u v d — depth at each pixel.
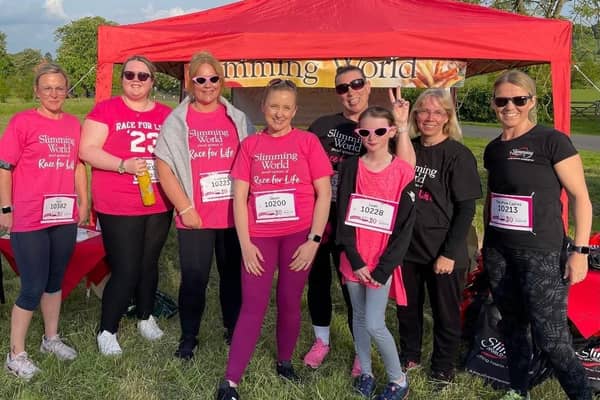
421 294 3.04
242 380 2.98
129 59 3.05
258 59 4.08
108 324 3.26
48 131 2.87
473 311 3.38
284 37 4.00
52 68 2.84
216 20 4.68
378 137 2.54
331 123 3.03
